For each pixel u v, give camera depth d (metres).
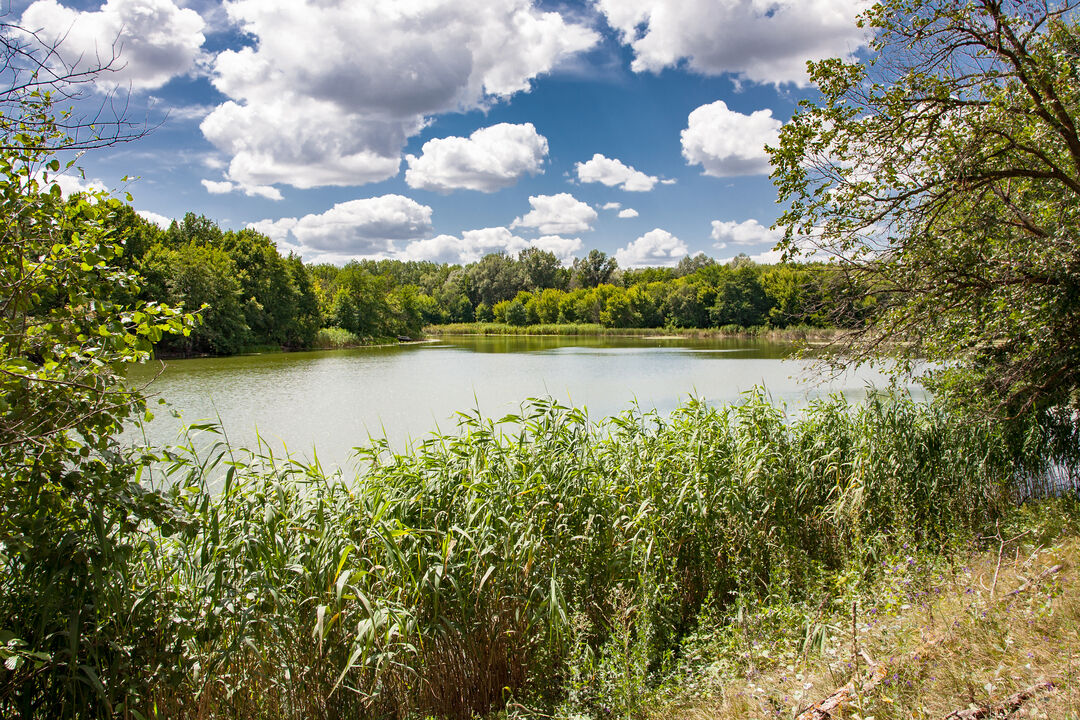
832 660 3.84
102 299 3.52
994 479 8.03
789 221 7.78
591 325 97.50
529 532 4.88
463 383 26.94
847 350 8.26
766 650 4.28
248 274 60.34
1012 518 7.01
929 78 7.03
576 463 5.92
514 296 128.38
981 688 3.24
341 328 72.38
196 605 4.07
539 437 6.09
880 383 19.59
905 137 7.18
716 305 87.06
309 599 4.16
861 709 3.14
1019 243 7.20
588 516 5.46
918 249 7.34
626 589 5.00
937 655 3.65
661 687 4.14
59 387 3.24
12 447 3.09
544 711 4.21
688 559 5.95
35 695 3.53
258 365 38.12
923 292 7.47
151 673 3.66
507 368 34.56
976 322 7.65
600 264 138.25
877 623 4.29
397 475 5.27
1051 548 5.06
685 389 23.52
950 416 8.38
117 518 3.46
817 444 7.46
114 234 3.68
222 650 3.98
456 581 4.52
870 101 7.12
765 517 6.52
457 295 127.88
